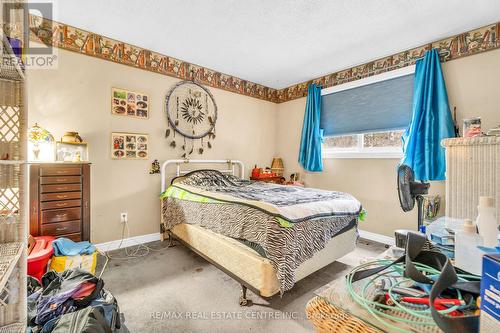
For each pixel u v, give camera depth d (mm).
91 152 2619
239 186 2973
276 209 1678
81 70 2547
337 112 3602
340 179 3547
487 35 2346
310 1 2031
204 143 3570
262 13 2201
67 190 2229
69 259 1960
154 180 3092
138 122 2949
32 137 2193
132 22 2381
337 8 2113
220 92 3727
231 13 2211
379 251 2783
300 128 4137
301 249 1721
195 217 2385
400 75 2930
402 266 730
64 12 2227
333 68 3469
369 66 3223
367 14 2193
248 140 4117
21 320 1078
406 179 1649
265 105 4352
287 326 1538
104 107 2693
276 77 3869
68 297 1249
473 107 2428
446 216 1285
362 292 614
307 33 2531
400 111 2949
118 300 1787
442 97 2521
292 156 4262
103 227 2721
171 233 2855
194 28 2473
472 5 2045
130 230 2910
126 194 2873
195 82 3428
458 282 570
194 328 1512
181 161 3275
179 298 1825
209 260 2139
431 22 2305
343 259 2564
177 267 2338
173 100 3229
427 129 2562
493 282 429
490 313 429
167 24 2406
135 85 2910
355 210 2258
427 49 2717
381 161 3123
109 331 1101
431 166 2531
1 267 874
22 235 1103
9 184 1115
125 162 2861
